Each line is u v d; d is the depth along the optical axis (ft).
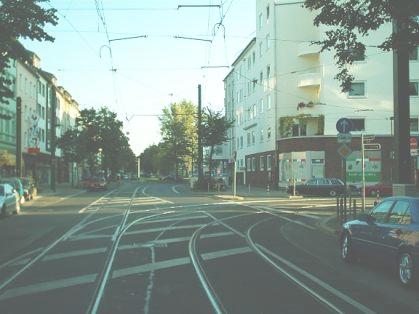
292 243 50.62
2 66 56.95
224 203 111.34
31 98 202.08
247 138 229.66
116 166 327.88
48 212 91.76
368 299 27.81
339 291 29.68
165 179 341.00
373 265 38.73
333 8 37.17
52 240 53.21
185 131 306.55
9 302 27.04
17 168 129.90
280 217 78.74
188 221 71.82
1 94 60.80
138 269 36.09
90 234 57.57
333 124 164.55
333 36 38.86
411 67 160.04
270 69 186.50
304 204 108.78
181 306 25.93
